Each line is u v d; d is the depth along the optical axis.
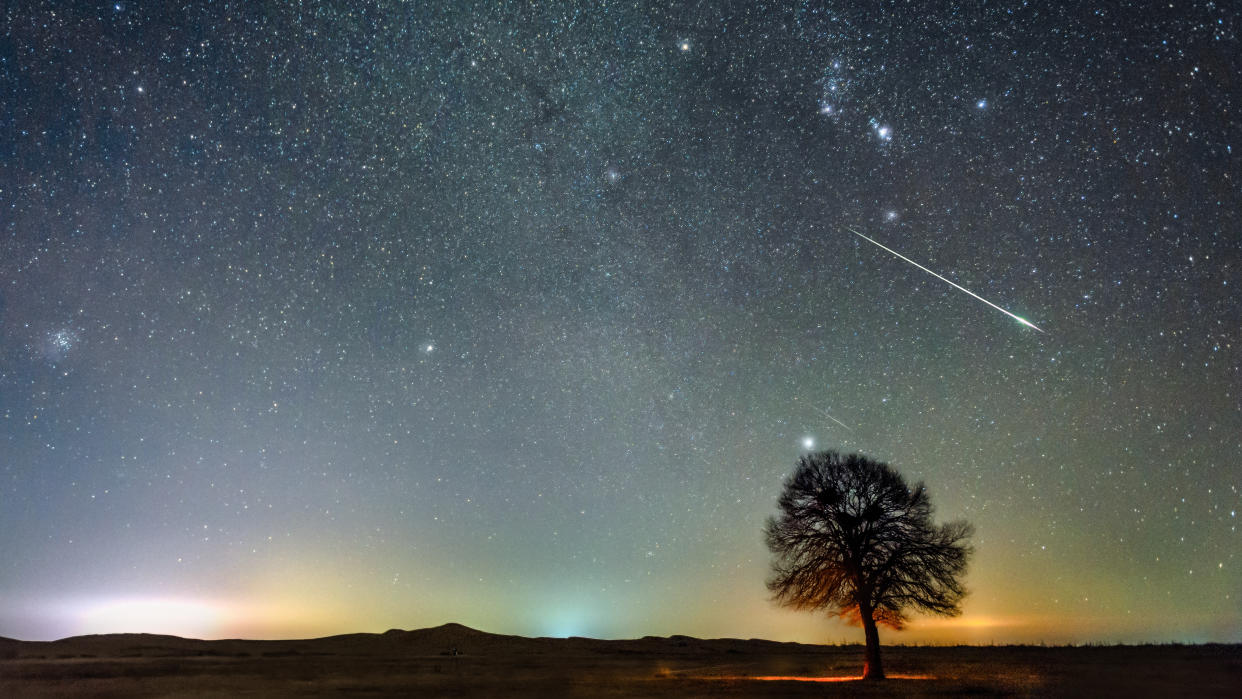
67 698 28.58
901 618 33.75
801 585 34.00
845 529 33.97
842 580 33.72
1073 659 45.53
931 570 33.19
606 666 53.31
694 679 36.09
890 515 34.16
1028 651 58.09
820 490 34.41
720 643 101.62
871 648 33.09
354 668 52.19
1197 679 30.81
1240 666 37.72
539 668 51.16
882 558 33.56
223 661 62.62
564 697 26.75
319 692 30.66
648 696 26.59
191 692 31.02
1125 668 37.19
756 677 37.09
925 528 33.78
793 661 56.09
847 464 34.88
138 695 29.58
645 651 86.75
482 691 30.19
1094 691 25.83
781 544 34.81
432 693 29.48
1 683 37.22
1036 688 27.19
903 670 39.75
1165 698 23.55
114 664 56.47
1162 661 42.22
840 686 29.59
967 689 27.08
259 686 34.34
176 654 78.38
